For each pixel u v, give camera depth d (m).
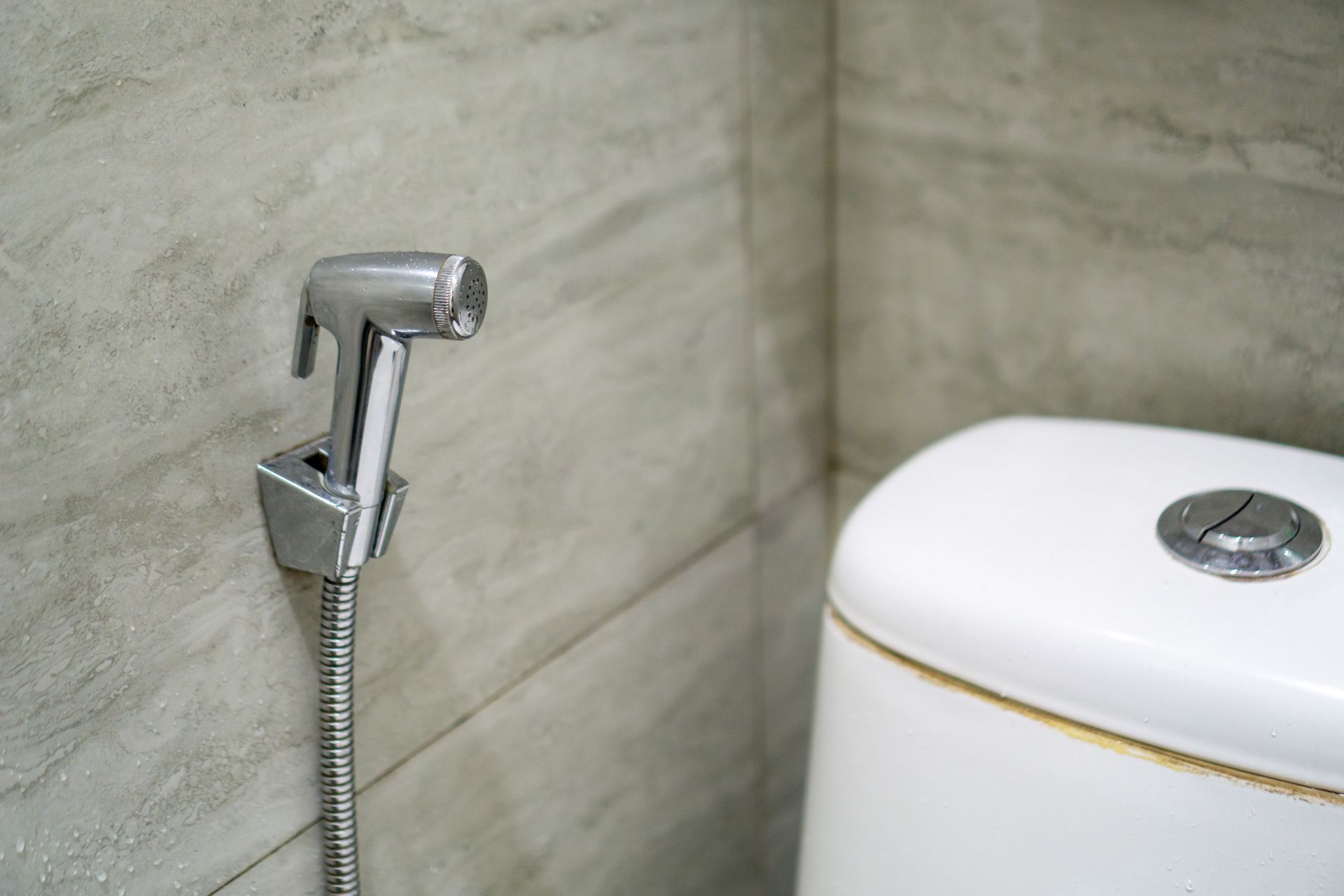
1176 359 0.74
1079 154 0.73
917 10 0.76
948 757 0.59
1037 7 0.71
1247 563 0.55
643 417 0.75
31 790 0.49
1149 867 0.54
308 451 0.55
